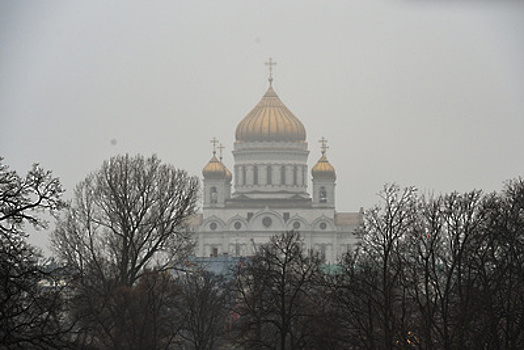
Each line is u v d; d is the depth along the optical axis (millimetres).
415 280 96375
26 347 82250
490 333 94562
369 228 103125
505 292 99188
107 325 113500
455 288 102938
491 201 104250
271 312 113438
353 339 103375
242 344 114125
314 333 108875
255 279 116000
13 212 75188
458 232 99188
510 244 96500
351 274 102812
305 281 112875
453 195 112625
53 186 77438
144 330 114125
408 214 103062
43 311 79875
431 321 92812
